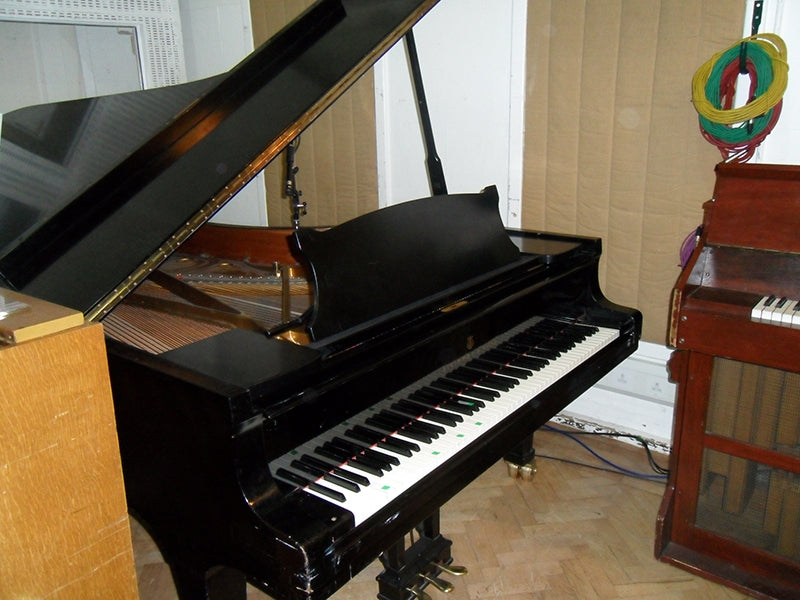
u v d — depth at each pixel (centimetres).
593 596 183
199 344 125
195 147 169
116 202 161
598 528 212
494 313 165
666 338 244
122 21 331
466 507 224
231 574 133
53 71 336
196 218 137
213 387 105
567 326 192
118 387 122
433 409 143
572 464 249
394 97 293
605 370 183
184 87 215
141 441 123
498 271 169
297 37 189
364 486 118
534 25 245
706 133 212
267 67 185
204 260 210
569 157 250
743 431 170
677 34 217
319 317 128
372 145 302
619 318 195
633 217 240
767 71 196
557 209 258
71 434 96
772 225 164
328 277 132
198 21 349
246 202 356
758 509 176
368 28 175
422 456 127
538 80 250
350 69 158
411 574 170
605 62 233
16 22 319
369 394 131
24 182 201
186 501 119
